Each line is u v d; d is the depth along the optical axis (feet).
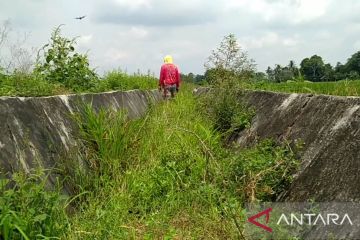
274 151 19.74
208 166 19.06
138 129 23.11
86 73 29.86
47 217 13.41
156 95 48.73
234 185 17.56
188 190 17.76
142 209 17.03
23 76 23.76
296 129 20.53
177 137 24.34
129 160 20.53
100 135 19.79
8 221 12.04
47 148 17.44
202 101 35.53
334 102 18.80
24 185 13.56
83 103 22.27
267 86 36.65
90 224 15.01
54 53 29.48
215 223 15.57
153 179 19.01
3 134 15.67
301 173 17.06
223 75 31.63
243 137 27.17
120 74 42.93
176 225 16.05
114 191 17.65
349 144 15.34
